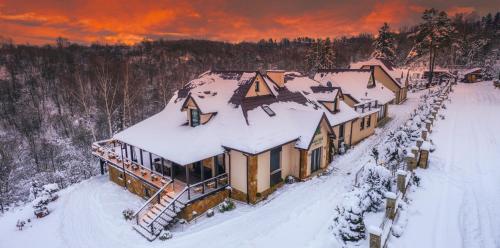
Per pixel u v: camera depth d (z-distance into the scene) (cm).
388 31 7131
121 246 1538
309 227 1484
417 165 1817
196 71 7538
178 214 1759
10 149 4131
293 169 2145
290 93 2511
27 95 5947
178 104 2452
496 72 7006
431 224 1264
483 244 1120
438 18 5638
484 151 2023
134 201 2038
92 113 4959
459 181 1614
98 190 2238
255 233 1510
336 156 2603
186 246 1468
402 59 10981
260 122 2002
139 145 2097
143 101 5450
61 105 5647
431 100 3978
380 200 1437
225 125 1991
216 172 1978
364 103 3039
